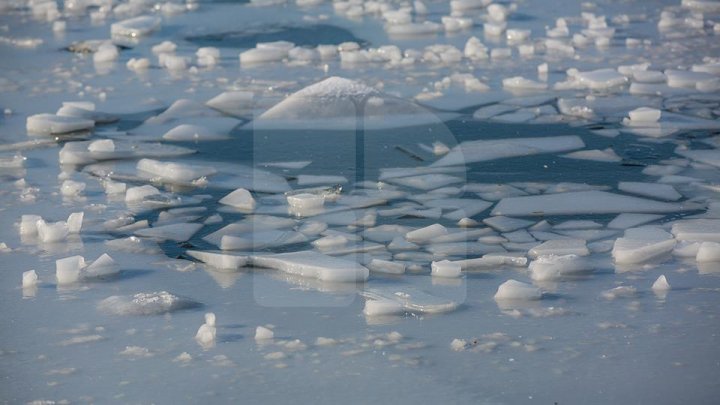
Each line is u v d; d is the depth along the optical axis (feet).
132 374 19.66
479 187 32.42
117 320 22.31
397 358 20.31
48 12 64.39
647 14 62.54
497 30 56.80
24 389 19.07
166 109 42.60
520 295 23.52
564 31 55.98
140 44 55.93
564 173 33.78
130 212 30.27
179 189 32.68
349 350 20.75
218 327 21.94
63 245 27.43
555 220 29.37
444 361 20.18
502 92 44.47
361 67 49.47
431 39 55.98
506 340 21.15
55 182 33.24
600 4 66.13
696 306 22.88
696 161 34.83
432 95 43.55
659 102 42.68
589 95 43.80
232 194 31.22
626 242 26.68
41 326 22.00
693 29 57.62
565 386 19.08
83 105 41.75
